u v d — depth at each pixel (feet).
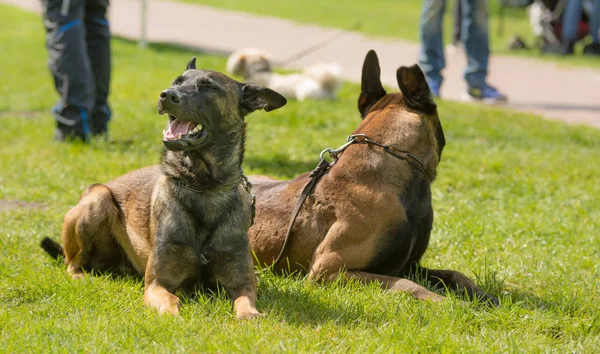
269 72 67.51
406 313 21.57
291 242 25.49
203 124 22.15
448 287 25.08
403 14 147.02
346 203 24.57
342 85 70.74
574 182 42.91
